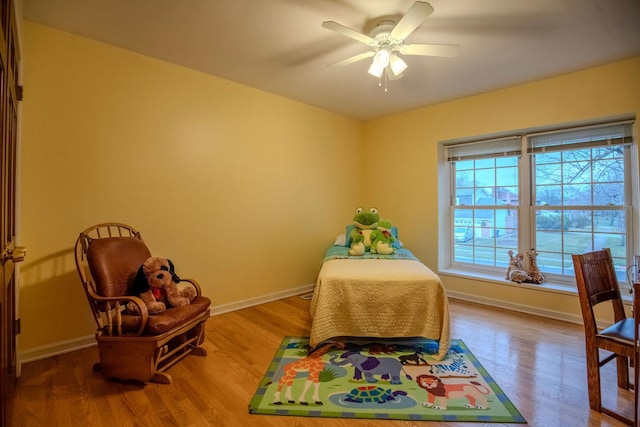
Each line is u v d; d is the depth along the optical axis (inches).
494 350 92.9
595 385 65.4
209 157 121.1
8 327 56.3
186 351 89.0
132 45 98.1
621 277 114.4
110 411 65.5
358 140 185.2
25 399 69.1
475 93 138.2
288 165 149.1
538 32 88.5
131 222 102.8
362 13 80.5
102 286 78.8
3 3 48.8
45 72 86.9
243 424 61.9
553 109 119.9
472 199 153.6
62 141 89.9
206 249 121.0
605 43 94.7
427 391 72.3
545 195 132.2
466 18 82.0
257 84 130.4
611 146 115.8
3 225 49.6
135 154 103.3
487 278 137.8
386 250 126.6
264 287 140.4
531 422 62.3
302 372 80.7
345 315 93.8
